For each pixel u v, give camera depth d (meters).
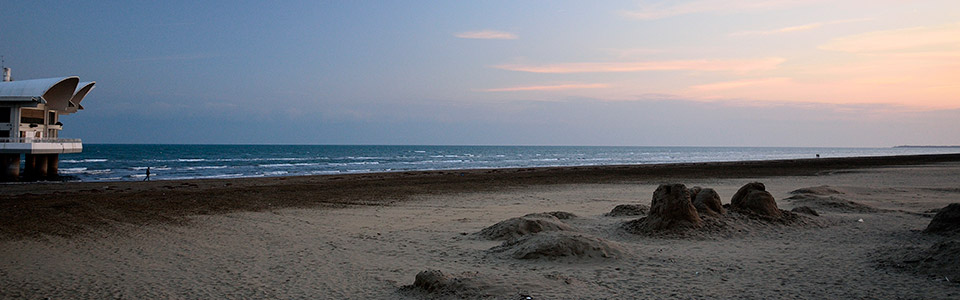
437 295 7.23
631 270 8.60
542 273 8.39
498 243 11.38
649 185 31.61
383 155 120.94
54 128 45.66
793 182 32.97
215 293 7.82
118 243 12.29
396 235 13.08
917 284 7.43
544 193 26.08
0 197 23.00
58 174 47.47
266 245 11.90
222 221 15.98
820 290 7.35
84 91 47.84
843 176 38.97
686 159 109.12
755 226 12.41
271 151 151.12
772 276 8.20
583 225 13.65
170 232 13.87
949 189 24.42
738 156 133.75
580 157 122.38
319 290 7.90
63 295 7.80
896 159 80.94
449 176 40.06
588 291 7.34
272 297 7.56
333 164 74.31
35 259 10.49
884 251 9.56
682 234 11.49
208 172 53.78
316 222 15.72
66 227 14.70
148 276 8.97
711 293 7.27
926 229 11.91
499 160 98.31
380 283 8.25
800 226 12.75
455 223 15.26
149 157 95.06
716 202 13.18
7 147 39.53
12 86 42.00
